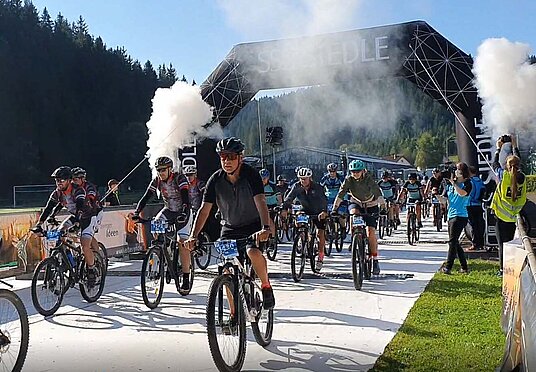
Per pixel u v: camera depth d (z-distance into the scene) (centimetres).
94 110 6950
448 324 531
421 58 1074
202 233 914
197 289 769
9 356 432
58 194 688
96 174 6581
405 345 468
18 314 443
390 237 1383
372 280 778
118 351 491
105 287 805
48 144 6316
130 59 8331
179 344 509
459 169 778
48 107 6456
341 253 1130
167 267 693
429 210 2250
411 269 862
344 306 627
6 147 5766
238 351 422
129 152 6538
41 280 626
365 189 762
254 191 457
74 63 7075
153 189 704
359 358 450
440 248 1124
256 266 454
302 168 841
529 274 322
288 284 764
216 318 413
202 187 866
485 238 995
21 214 891
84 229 688
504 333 472
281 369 428
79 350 495
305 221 800
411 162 6312
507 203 746
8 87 6250
